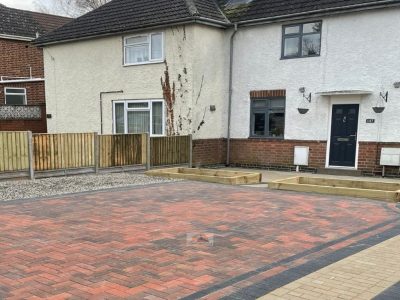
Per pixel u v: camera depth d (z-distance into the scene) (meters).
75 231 6.34
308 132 14.18
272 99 15.02
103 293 4.10
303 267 4.84
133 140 13.70
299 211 7.88
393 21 12.43
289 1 14.72
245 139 15.64
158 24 15.12
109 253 5.31
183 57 14.97
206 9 15.54
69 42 18.22
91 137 12.77
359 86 13.13
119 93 16.95
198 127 15.24
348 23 13.22
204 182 11.70
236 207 8.21
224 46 15.94
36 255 5.22
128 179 11.97
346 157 13.55
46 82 19.44
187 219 7.16
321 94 13.56
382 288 4.23
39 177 11.73
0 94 21.34
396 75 12.47
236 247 5.61
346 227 6.70
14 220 7.02
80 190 10.04
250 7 15.61
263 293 4.11
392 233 6.33
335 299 3.97
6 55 23.45
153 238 6.00
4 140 10.97
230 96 15.88
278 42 14.66
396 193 8.89
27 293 4.09
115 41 16.81
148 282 4.38
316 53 13.99
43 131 20.27
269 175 13.54
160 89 15.72
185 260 5.07
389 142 12.68
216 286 4.28
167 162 14.55
